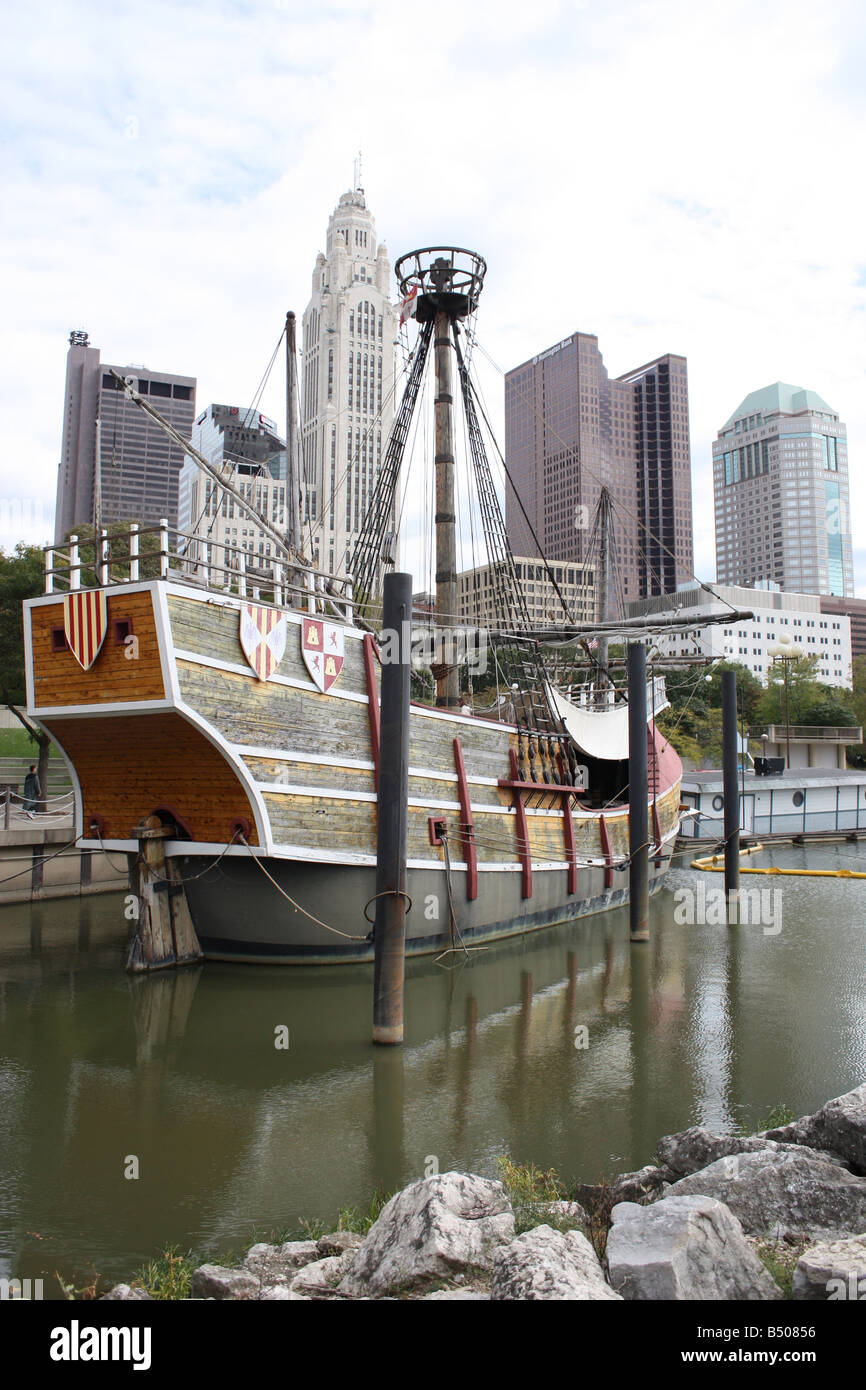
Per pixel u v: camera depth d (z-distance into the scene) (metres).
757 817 51.72
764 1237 7.68
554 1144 11.81
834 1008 18.55
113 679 17.45
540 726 28.73
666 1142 9.52
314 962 20.83
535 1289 6.45
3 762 43.91
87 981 19.72
